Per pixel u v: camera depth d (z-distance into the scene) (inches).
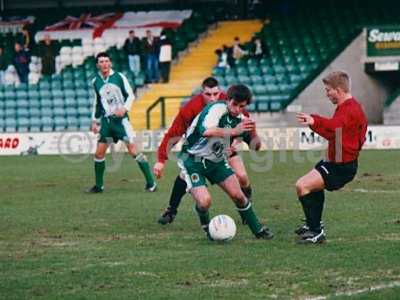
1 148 3095.5
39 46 3725.4
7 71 3759.8
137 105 3494.1
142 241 1170.6
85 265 1006.4
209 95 1222.9
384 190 1722.4
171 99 3462.1
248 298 835.4
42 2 4229.8
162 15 4003.4
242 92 1096.8
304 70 3501.5
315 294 847.7
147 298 840.9
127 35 3905.0
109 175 2194.9
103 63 1774.1
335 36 3607.3
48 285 903.1
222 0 3993.6
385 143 2901.1
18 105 3602.4
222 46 3631.9
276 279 913.5
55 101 3597.4
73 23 4040.4
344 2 3759.8
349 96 1095.0
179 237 1200.8
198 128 1135.0
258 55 3553.2
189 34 3799.2
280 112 3270.2
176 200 1316.4
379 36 3270.2
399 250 1058.1
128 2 4133.9
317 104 3260.3
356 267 964.0
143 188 1872.5
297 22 3705.7
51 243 1167.6
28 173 2282.2
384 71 3316.9
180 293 859.4
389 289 858.1
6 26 4079.7
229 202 1568.7
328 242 1123.3
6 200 1667.1
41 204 1595.7
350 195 1643.7
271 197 1636.3
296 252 1056.8
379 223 1282.0
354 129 1083.9
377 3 3735.2
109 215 1433.3
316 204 1109.1
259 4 3882.9
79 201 1636.3
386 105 3184.1
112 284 905.5
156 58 3572.8
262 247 1098.1
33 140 3073.3
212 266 983.0
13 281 922.7
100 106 1782.7
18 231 1272.1
